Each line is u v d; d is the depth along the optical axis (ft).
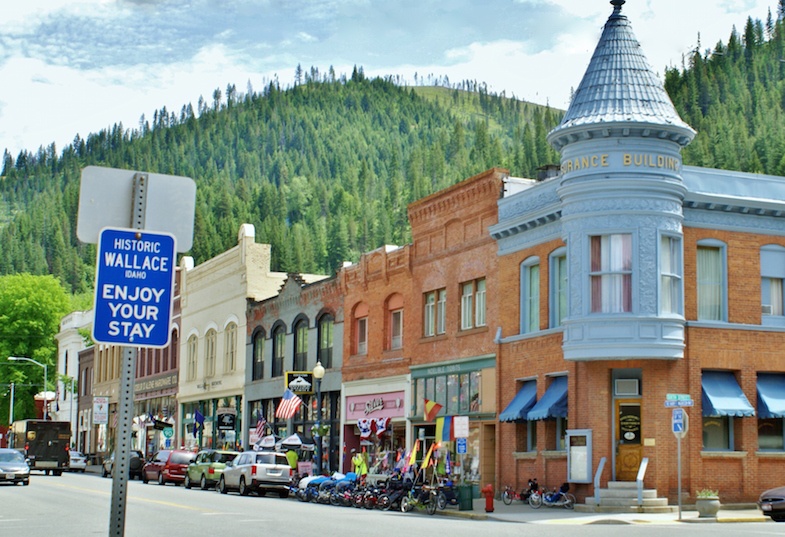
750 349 117.50
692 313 115.44
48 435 213.66
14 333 342.85
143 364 279.90
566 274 119.85
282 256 595.47
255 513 100.53
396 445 155.63
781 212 121.39
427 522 91.35
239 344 213.46
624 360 112.27
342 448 169.07
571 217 114.73
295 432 188.24
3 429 352.08
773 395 117.60
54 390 345.10
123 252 27.20
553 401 118.42
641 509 107.14
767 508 96.99
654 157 112.98
